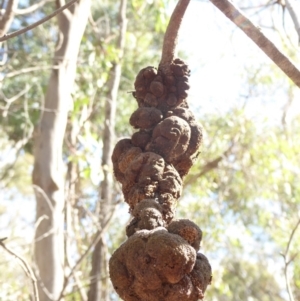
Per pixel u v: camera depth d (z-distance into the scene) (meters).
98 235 3.81
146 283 1.19
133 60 6.95
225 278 7.82
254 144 6.22
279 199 6.75
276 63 1.77
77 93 5.19
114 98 5.30
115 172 1.59
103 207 4.85
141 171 1.46
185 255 1.18
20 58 6.00
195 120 1.62
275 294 7.96
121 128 7.06
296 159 6.28
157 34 7.66
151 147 1.52
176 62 1.66
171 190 1.44
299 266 6.00
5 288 4.84
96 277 4.44
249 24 1.75
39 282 3.61
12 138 7.17
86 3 4.47
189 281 1.21
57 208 4.07
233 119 6.31
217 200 6.41
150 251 1.19
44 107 4.25
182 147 1.52
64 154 6.03
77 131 5.05
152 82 1.63
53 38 7.20
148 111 1.58
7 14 3.18
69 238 4.32
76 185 5.71
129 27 7.10
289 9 2.33
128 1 6.81
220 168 6.35
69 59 4.30
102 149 5.12
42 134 4.19
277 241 6.67
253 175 6.40
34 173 4.13
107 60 5.09
